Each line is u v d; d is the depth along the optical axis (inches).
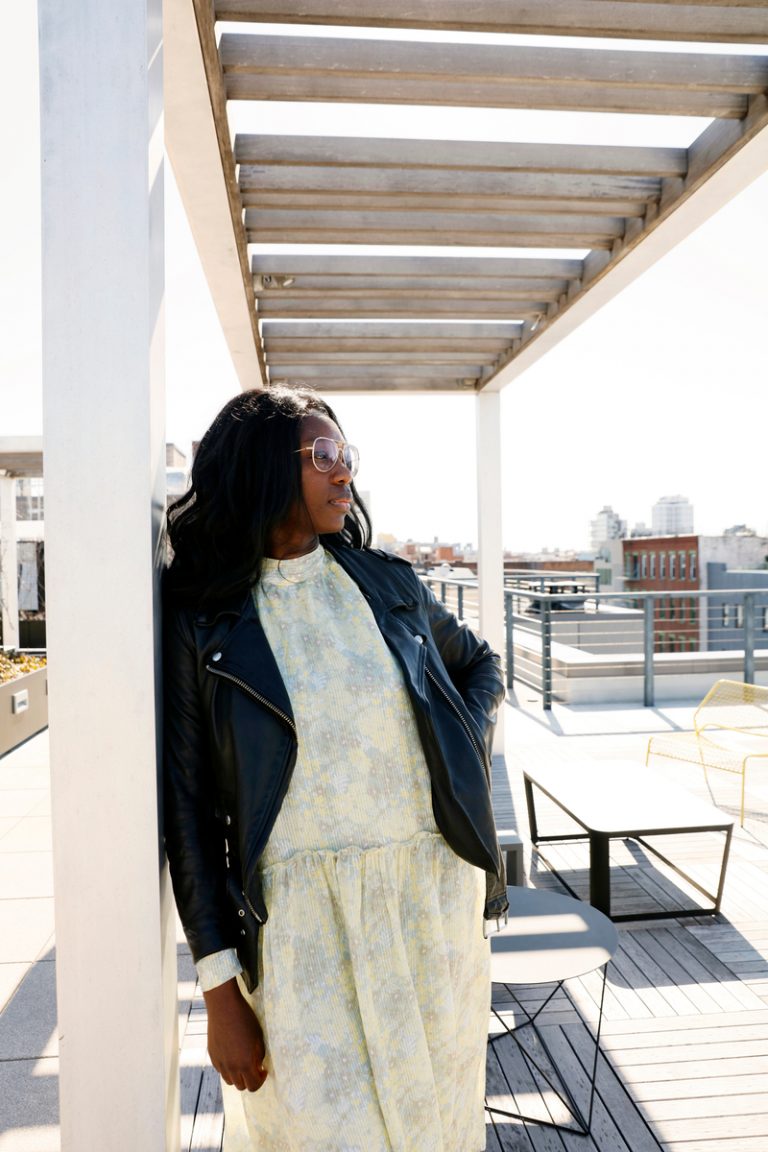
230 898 44.0
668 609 356.8
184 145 82.0
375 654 48.2
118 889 43.3
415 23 71.6
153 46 45.1
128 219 42.6
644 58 80.7
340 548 54.4
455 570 488.4
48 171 42.4
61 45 42.4
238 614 46.0
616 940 82.0
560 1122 79.1
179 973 111.3
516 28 72.4
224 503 46.8
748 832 163.5
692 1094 83.3
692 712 275.1
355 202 104.8
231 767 43.9
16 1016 99.1
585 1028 96.0
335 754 45.4
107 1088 43.8
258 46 76.7
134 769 43.2
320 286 135.5
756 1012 99.1
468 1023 50.1
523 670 335.9
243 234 107.9
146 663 43.1
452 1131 47.7
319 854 44.9
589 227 116.3
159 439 46.7
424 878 47.5
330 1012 43.6
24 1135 77.9
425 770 48.8
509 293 141.7
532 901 93.0
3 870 144.9
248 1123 47.6
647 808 130.5
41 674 272.2
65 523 42.9
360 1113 42.6
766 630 319.3
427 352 185.2
